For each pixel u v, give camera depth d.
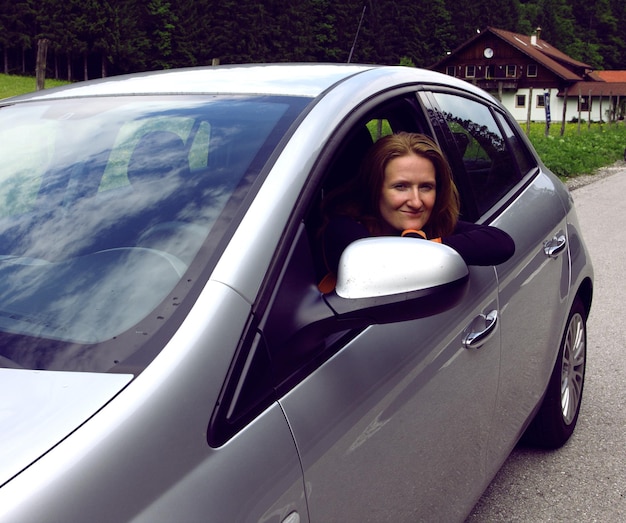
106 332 1.38
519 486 3.26
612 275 7.41
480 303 2.29
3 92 52.00
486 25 132.50
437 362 1.99
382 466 1.70
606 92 84.19
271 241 1.50
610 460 3.50
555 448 3.57
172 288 1.43
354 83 2.04
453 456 2.14
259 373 1.38
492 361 2.39
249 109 1.89
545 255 2.97
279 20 101.25
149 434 1.18
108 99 2.16
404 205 1.96
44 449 1.11
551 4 149.38
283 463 1.36
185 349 1.30
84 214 1.72
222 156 1.74
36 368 1.31
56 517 1.04
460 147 2.57
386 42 106.62
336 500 1.51
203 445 1.24
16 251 1.66
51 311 1.46
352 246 1.53
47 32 94.31
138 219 1.65
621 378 4.53
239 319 1.38
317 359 1.57
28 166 1.92
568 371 3.56
